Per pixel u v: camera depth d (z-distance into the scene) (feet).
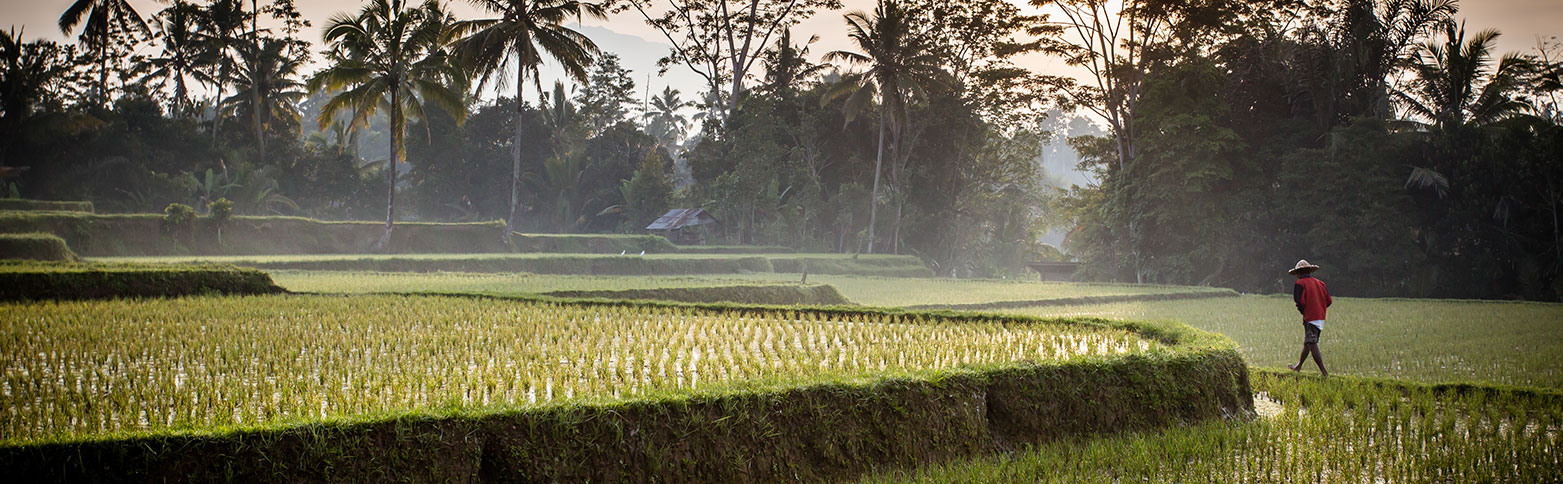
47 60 170.09
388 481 19.36
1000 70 168.25
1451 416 32.58
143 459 17.87
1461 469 26.12
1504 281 134.00
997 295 98.48
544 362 32.37
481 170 209.97
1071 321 48.73
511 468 20.48
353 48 130.82
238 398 24.90
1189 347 34.63
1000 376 28.22
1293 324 74.43
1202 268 149.38
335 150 199.11
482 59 132.98
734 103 196.44
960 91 186.39
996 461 26.40
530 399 25.59
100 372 28.71
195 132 181.98
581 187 214.07
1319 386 39.40
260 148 185.06
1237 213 144.15
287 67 195.62
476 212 211.61
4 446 17.20
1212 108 143.95
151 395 24.70
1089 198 175.42
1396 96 145.79
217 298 55.88
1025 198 217.97
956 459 26.09
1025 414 28.17
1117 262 158.92
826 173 194.49
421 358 32.60
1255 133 152.97
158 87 197.26
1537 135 130.41
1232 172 144.56
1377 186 134.31
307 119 330.75
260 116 190.60
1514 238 131.64
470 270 115.14
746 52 195.93
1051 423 28.55
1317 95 143.64
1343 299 115.03
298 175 193.06
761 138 183.11
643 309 54.44
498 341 38.06
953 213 195.31
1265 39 148.77
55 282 54.29
